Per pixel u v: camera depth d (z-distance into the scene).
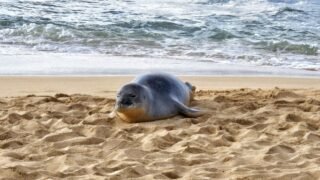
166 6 35.12
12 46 22.42
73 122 11.34
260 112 12.27
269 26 29.25
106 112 12.29
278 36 26.77
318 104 13.22
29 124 10.95
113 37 24.89
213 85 16.44
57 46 22.88
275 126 11.13
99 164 8.48
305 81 17.56
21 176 7.84
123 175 7.91
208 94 14.47
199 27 27.42
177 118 11.90
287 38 26.39
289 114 11.81
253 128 11.10
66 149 9.33
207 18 30.97
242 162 8.75
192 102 13.27
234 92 14.73
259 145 9.78
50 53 21.31
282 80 17.64
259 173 8.07
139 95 11.38
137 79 12.18
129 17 30.09
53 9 31.75
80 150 9.33
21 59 19.67
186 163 8.68
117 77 17.20
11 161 8.65
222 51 23.05
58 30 25.27
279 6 35.69
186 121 11.48
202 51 22.83
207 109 12.68
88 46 23.12
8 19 27.45
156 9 33.75
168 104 11.91
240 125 11.24
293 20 31.44
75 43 23.64
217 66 19.84
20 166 8.18
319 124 11.35
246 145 9.69
